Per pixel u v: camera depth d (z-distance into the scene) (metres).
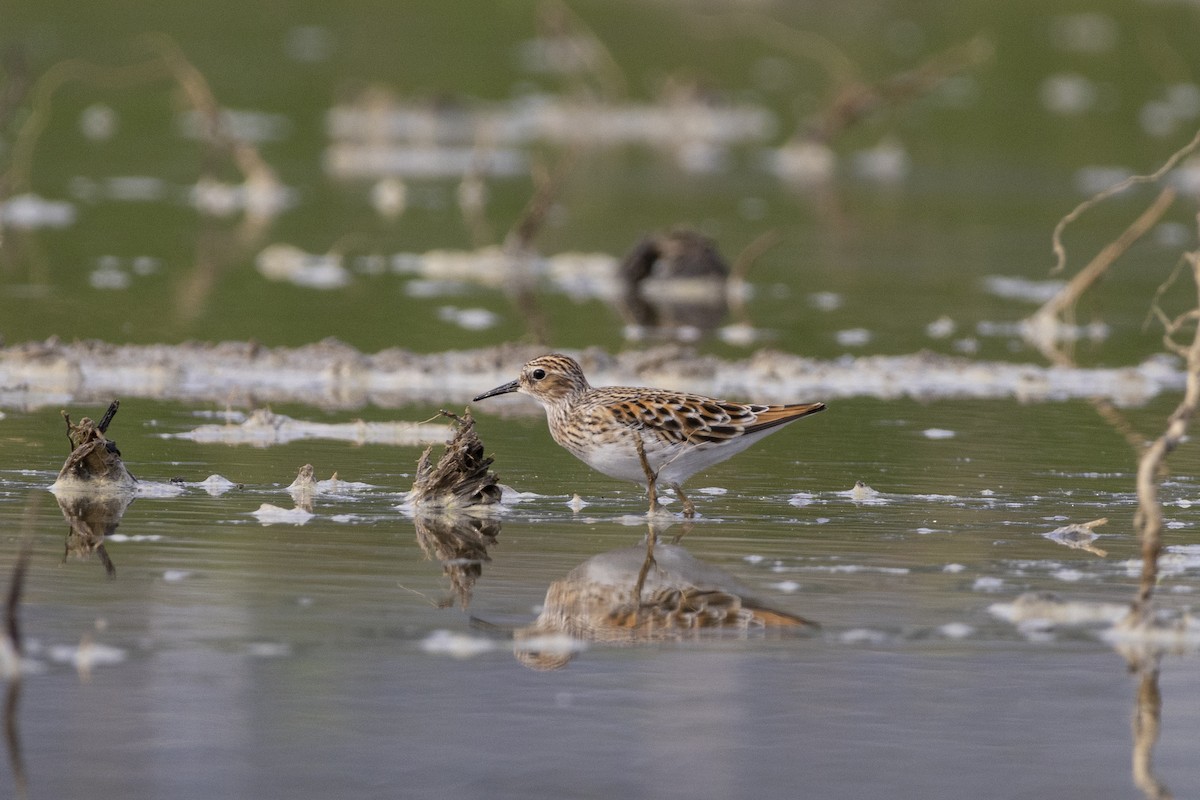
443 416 15.23
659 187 35.84
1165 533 11.26
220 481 12.28
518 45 55.00
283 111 42.75
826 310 22.66
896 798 7.29
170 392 16.12
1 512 11.24
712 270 24.69
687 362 17.72
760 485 12.68
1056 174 38.56
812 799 7.23
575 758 7.58
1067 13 62.56
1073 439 14.66
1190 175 37.84
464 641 8.87
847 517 11.67
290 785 7.27
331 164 37.12
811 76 52.94
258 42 52.22
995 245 29.33
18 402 15.30
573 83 48.31
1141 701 8.30
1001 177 38.12
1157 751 7.77
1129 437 14.80
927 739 7.87
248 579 9.82
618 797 7.22
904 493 12.45
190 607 9.27
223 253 25.98
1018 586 9.95
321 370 17.28
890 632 9.15
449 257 26.00
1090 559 10.58
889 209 33.53
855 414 15.77
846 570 10.27
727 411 11.55
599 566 10.26
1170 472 13.30
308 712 7.98
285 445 13.80
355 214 30.86
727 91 49.50
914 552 10.70
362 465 13.05
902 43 55.59
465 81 48.03
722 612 9.43
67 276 23.17
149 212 29.91
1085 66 54.09
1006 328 21.41
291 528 11.03
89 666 8.40
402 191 33.22
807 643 8.98
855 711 8.14
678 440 11.48
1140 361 19.20
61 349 17.38
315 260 25.59
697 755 7.65
